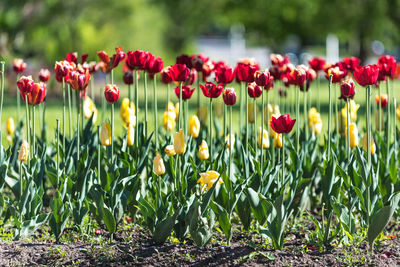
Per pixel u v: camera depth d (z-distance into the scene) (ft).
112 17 78.64
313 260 16.16
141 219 19.33
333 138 22.99
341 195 18.89
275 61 21.58
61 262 16.20
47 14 72.08
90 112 22.33
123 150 19.48
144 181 19.66
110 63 19.45
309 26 117.70
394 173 19.03
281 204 15.85
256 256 16.37
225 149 18.30
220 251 16.62
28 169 18.49
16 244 17.34
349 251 16.78
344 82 17.04
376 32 104.83
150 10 89.97
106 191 18.34
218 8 127.13
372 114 31.04
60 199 17.35
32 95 17.62
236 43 204.74
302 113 34.32
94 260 16.33
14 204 19.22
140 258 16.42
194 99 74.59
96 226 19.04
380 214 16.16
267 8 122.83
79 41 75.56
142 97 70.59
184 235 17.48
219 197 17.47
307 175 20.34
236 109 50.70
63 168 19.27
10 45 69.21
